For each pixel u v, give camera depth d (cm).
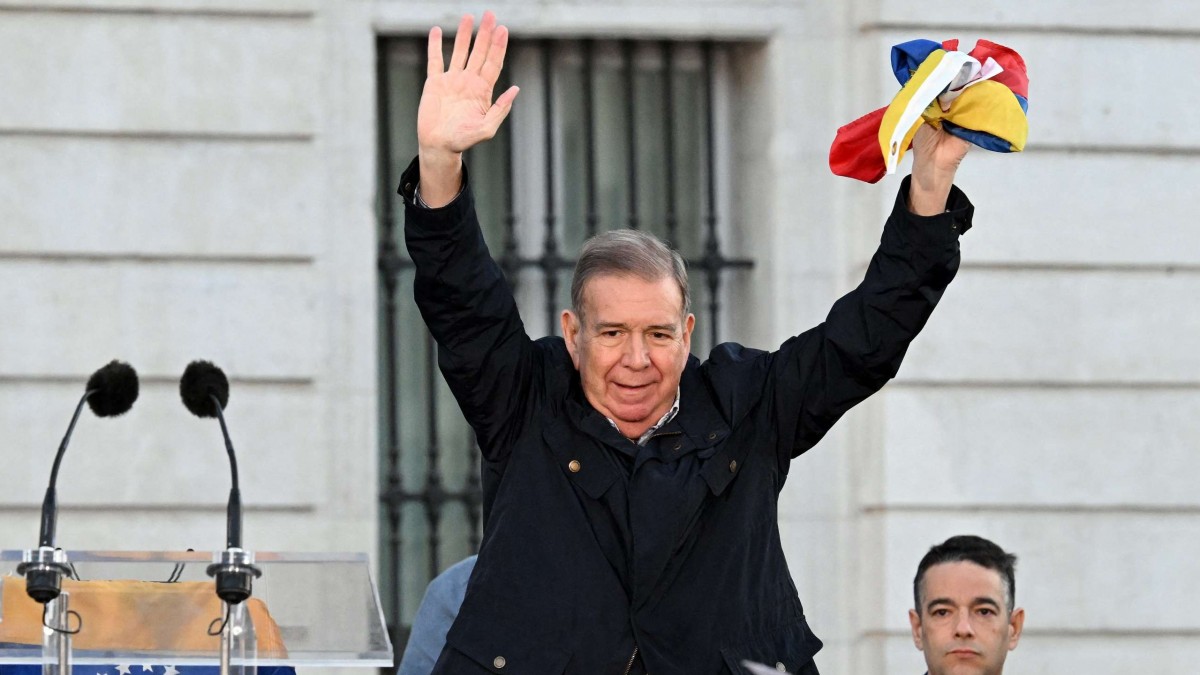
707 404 991
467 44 967
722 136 1988
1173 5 1919
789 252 1927
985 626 1345
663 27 1922
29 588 945
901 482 1867
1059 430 1886
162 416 1805
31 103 1811
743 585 961
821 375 986
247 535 1819
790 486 1891
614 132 1977
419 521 1927
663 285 972
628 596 954
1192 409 1900
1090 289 1897
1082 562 1880
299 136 1850
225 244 1831
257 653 995
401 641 1902
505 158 1958
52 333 1797
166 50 1833
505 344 981
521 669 941
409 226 959
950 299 1881
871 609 1878
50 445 1786
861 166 994
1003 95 947
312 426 1838
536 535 962
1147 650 1880
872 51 1908
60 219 1808
